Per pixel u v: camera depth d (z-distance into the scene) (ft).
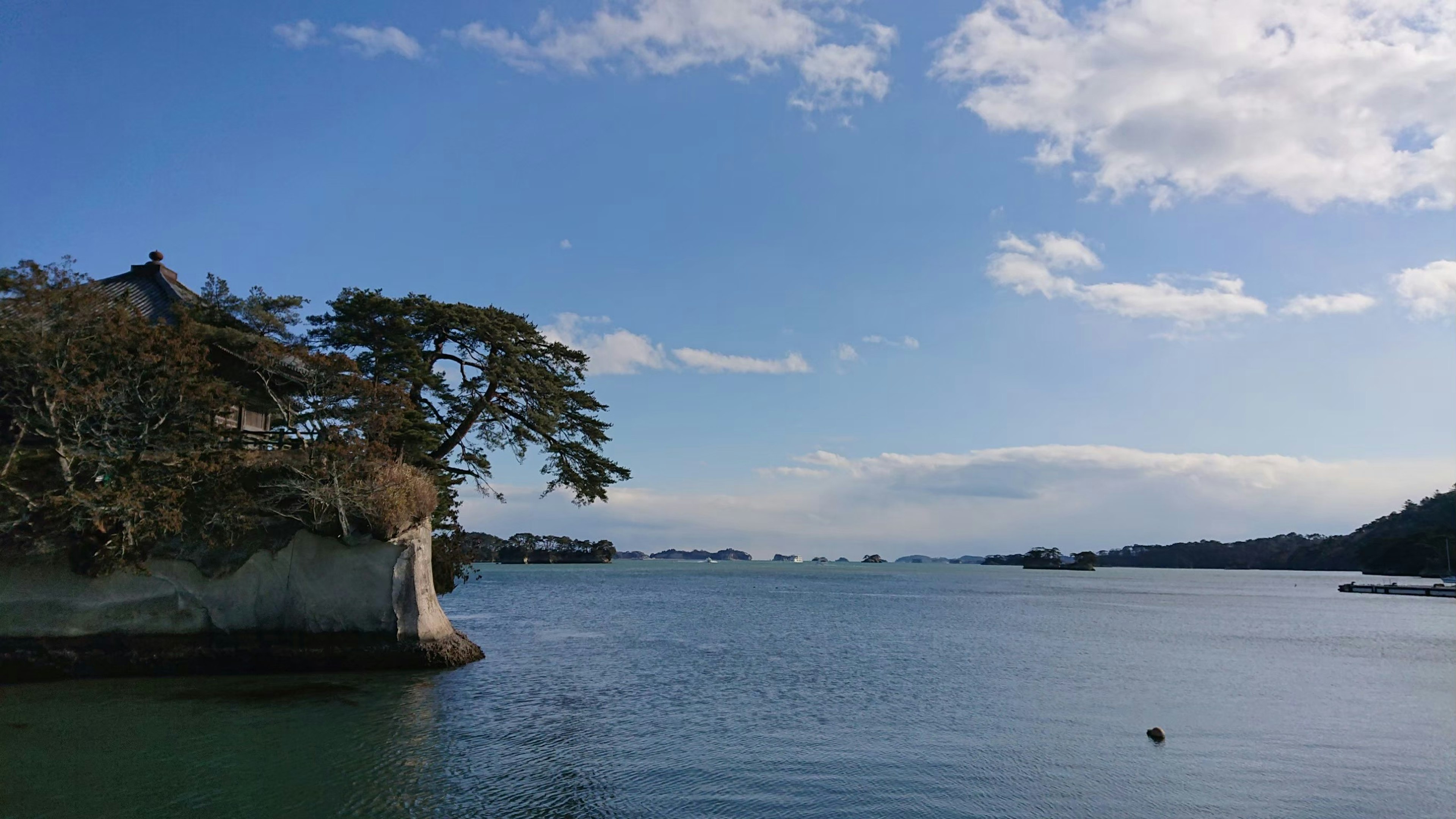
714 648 158.30
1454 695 113.50
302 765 68.28
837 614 255.29
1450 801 65.92
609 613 244.83
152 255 139.64
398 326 130.62
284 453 114.83
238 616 108.78
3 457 99.45
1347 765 75.97
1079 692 112.68
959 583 600.80
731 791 65.00
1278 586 562.66
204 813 56.90
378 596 113.80
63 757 69.05
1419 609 310.45
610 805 61.05
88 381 98.37
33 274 97.86
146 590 105.40
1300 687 119.44
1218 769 74.08
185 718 83.05
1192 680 124.67
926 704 101.60
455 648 121.70
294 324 122.72
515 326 141.49
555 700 98.12
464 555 146.30
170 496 99.81
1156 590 479.41
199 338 108.78
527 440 145.69
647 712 93.25
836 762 73.82
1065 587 525.34
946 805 63.00
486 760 71.67
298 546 111.96
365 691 99.19
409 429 127.24
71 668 100.99
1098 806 63.46
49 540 101.35
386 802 60.03
